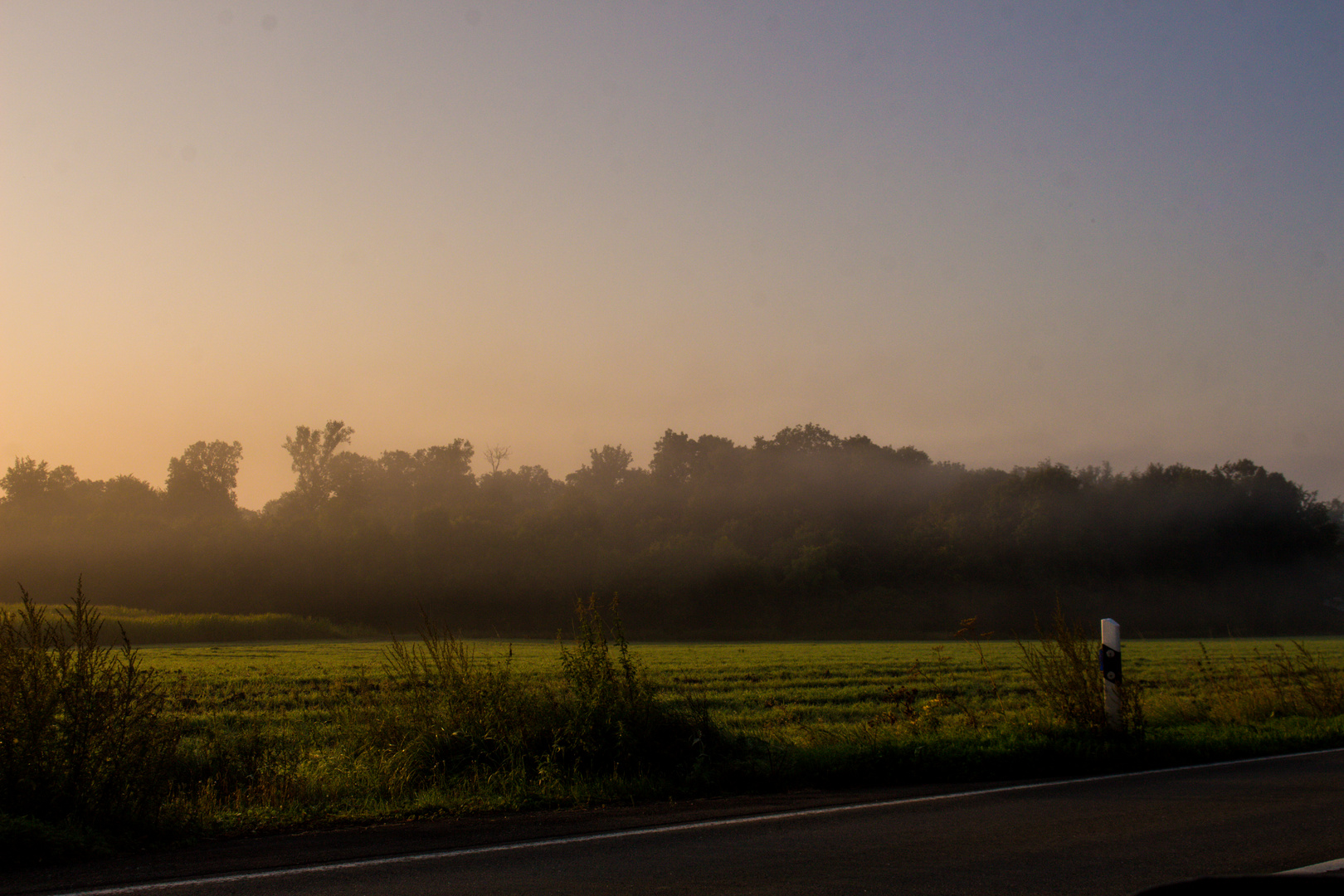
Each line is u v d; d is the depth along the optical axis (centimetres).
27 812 729
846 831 752
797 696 2423
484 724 1087
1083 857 657
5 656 783
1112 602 10025
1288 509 10856
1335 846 688
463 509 10844
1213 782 986
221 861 665
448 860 658
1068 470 10975
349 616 9150
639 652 5172
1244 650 5122
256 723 1653
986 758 1067
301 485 12062
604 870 627
